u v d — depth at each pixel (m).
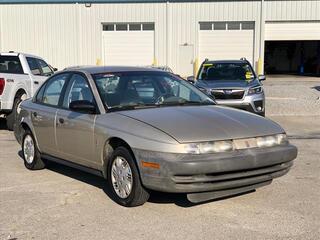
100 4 33.12
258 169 5.35
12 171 7.45
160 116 5.56
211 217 5.20
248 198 5.84
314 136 10.77
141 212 5.38
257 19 32.28
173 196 5.91
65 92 6.80
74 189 6.38
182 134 5.12
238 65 13.54
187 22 32.84
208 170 5.00
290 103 17.33
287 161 5.61
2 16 33.81
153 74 6.74
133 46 33.47
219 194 5.27
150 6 32.91
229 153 5.12
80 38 33.53
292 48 40.50
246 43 32.69
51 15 33.50
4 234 4.80
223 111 5.97
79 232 4.83
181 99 6.38
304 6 32.06
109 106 6.00
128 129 5.44
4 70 12.31
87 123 6.05
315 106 16.53
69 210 5.51
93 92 6.17
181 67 33.28
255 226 4.92
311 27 32.28
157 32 33.09
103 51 33.62
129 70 6.70
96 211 5.45
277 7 32.19
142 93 6.28
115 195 5.71
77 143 6.29
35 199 5.95
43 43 33.81
